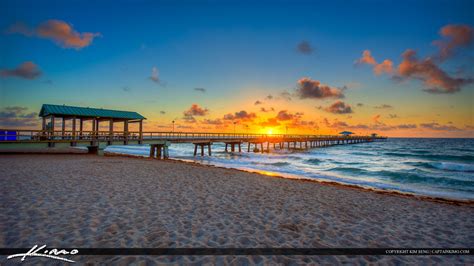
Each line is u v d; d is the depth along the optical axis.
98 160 15.99
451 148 58.28
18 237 4.13
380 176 17.12
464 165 22.33
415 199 9.28
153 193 7.47
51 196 6.54
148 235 4.49
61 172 10.20
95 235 4.37
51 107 19.98
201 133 31.53
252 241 4.50
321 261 3.92
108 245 4.03
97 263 3.47
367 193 9.78
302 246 4.43
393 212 7.07
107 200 6.46
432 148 58.56
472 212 7.53
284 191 8.91
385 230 5.52
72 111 20.64
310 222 5.70
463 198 10.91
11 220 4.80
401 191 12.34
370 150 50.16
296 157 31.83
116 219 5.17
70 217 5.12
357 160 29.00
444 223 6.32
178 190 8.06
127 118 23.34
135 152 36.91
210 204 6.66
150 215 5.53
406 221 6.30
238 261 3.75
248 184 9.85
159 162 17.09
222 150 46.31
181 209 6.09
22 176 8.98
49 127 21.78
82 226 4.71
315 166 22.48
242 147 60.31
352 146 68.88
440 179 15.52
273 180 11.47
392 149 53.91
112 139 21.20
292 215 6.12
